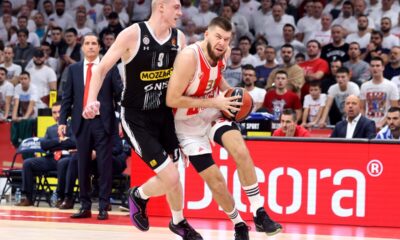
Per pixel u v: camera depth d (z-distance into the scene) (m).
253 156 11.59
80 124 11.59
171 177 7.98
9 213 12.20
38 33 21.61
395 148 11.22
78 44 19.81
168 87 7.78
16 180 14.34
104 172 11.62
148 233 10.03
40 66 18.08
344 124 12.98
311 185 11.41
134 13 21.81
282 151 11.52
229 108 7.74
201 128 8.10
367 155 11.30
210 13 20.55
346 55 17.61
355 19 19.11
